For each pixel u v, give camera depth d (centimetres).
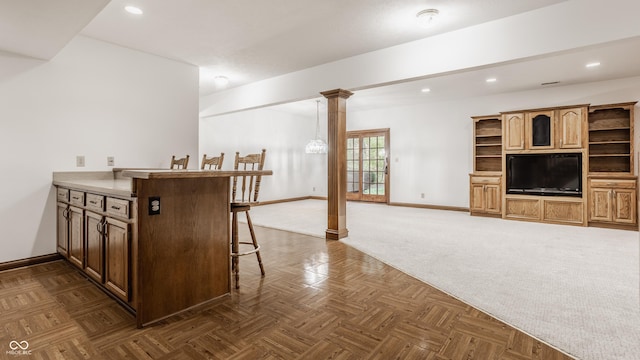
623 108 500
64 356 166
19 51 291
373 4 271
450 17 291
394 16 292
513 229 495
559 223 534
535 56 277
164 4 272
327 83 425
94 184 263
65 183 293
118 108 362
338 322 204
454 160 698
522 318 210
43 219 315
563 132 528
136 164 376
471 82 537
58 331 191
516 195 571
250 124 761
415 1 266
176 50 378
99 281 242
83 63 336
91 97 342
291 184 887
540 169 551
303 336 187
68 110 327
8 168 295
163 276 205
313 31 325
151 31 326
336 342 181
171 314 209
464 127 682
